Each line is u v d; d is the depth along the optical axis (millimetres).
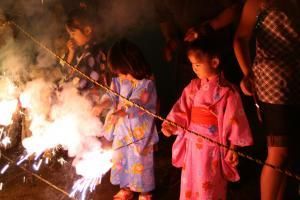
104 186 4559
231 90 3590
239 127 3512
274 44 3293
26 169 4789
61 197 4285
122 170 4289
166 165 5027
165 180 4711
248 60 3607
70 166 4891
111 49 4004
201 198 3664
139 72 3969
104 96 4289
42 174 4730
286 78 3297
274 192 3432
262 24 3338
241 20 3547
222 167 3631
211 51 3545
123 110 4121
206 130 3625
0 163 4957
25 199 4262
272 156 3416
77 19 4609
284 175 3453
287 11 3232
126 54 3932
